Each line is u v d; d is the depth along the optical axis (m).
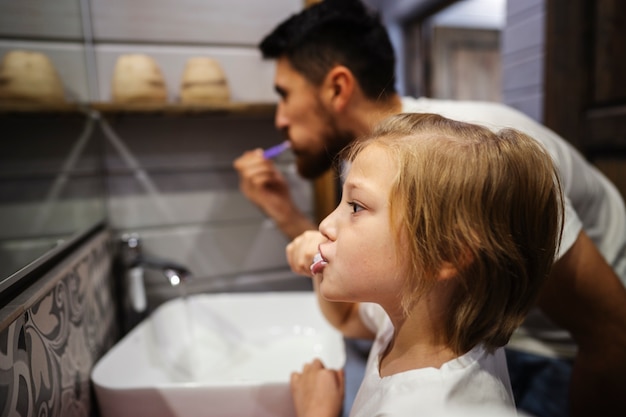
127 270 0.78
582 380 0.54
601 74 0.92
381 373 0.37
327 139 0.68
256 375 0.71
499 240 0.30
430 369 0.33
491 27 2.28
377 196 0.32
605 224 0.67
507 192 0.30
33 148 0.68
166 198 0.89
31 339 0.36
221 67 0.88
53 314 0.42
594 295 0.50
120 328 0.82
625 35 0.87
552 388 0.64
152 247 0.89
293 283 0.99
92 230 0.72
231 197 0.93
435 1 1.92
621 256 0.68
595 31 0.93
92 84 0.82
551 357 0.68
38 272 0.43
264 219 0.96
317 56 0.63
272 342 0.79
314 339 0.78
